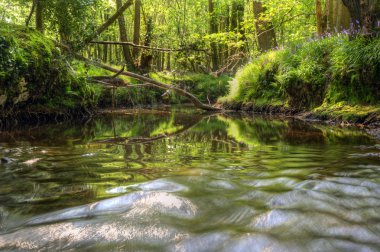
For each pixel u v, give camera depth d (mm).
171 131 5484
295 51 9648
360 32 6676
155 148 3729
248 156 3160
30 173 2492
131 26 27922
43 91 7383
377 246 1257
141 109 11438
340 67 6852
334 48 7734
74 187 2098
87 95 9125
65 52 8766
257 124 6484
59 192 1995
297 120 7117
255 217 1533
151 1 22094
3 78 6004
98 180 2260
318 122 6500
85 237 1357
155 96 15078
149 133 5223
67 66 8367
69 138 4582
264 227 1429
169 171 2520
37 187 2111
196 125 6488
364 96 6328
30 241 1332
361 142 3852
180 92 10484
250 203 1730
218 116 8711
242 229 1408
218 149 3637
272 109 9383
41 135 4887
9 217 1606
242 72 12000
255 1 13648
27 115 7117
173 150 3582
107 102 11953
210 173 2420
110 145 3951
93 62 9234
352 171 2393
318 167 2561
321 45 8320
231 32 14672
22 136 4766
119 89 12461
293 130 5289
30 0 8875
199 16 24344
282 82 8711
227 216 1558
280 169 2525
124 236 1361
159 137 4723
